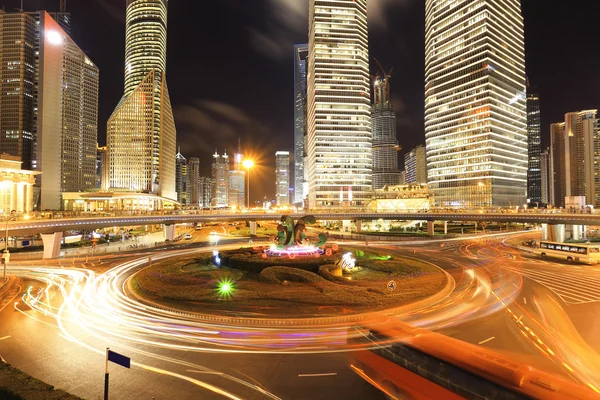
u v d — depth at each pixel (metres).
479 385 10.52
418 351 12.50
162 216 83.81
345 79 198.50
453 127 196.88
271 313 24.77
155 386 15.18
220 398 14.19
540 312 25.59
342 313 24.77
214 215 95.19
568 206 95.19
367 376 14.17
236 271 38.50
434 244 77.38
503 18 192.38
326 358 17.75
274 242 45.41
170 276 36.97
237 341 20.17
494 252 62.59
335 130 197.88
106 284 36.62
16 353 18.77
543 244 56.53
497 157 182.75
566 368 16.58
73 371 16.69
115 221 73.19
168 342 20.11
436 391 11.49
